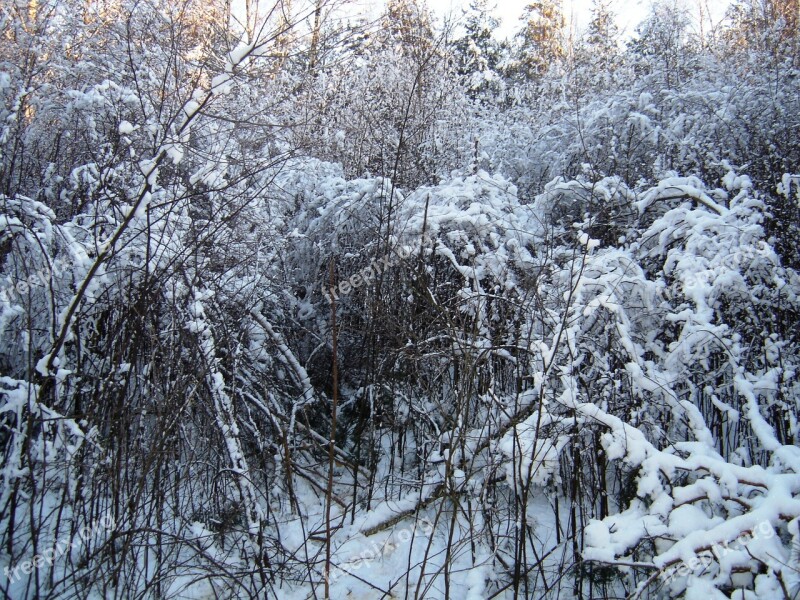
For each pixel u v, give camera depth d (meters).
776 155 5.69
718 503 3.11
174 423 3.64
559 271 4.66
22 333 3.78
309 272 6.18
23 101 4.69
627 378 4.01
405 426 4.94
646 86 7.40
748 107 6.54
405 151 6.95
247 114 5.69
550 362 3.46
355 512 4.41
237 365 4.57
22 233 3.67
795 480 3.04
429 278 5.13
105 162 4.47
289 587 3.65
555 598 3.53
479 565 3.61
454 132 8.24
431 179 7.56
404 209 5.82
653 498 3.21
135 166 4.38
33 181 5.00
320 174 6.65
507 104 10.30
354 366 5.40
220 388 3.98
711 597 2.75
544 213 5.93
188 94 4.28
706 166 5.91
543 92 9.33
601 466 3.82
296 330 5.86
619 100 6.87
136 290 3.91
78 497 3.46
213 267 4.69
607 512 3.76
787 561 2.77
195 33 4.86
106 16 5.16
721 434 4.21
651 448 3.33
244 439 4.64
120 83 4.98
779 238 4.94
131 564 3.40
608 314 4.25
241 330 4.72
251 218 5.09
